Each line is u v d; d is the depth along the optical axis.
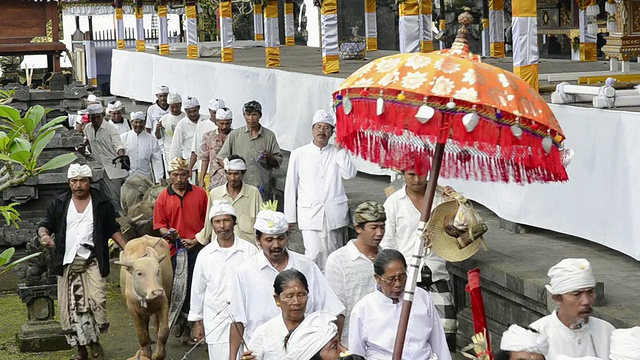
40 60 29.59
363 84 6.05
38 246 12.73
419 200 9.92
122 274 12.27
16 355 12.66
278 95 19.38
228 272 10.04
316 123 12.30
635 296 9.17
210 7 37.81
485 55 24.67
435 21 31.11
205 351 12.42
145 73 29.33
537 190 11.48
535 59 12.80
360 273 8.97
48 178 16.73
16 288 16.25
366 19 27.61
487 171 6.41
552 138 5.92
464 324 10.99
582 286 6.75
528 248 11.12
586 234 10.78
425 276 10.09
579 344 6.89
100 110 17.86
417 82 5.89
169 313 12.42
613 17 14.75
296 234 14.10
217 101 16.33
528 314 9.78
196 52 27.56
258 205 12.38
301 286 7.60
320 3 18.59
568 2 24.66
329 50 18.36
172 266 13.02
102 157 18.02
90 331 12.04
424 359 7.85
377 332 7.82
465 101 5.80
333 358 6.81
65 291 12.05
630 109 10.59
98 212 12.08
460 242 9.31
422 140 6.48
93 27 45.69
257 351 7.71
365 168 15.95
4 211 6.15
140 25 31.55
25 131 5.68
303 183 12.45
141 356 11.26
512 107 5.82
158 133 19.33
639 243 9.98
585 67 18.45
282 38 39.59
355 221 9.02
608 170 10.40
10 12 23.05
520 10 12.67
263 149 14.38
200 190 12.98
